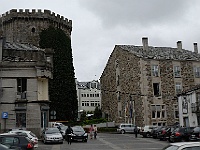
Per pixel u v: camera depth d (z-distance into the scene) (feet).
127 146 85.15
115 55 192.85
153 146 84.74
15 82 113.09
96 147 82.84
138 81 162.30
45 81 119.44
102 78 223.71
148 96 158.61
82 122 196.13
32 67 115.03
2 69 112.78
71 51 199.72
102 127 177.68
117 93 188.75
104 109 216.54
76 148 80.18
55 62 184.14
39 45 189.67
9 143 51.72
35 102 113.50
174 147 31.24
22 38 189.98
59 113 176.35
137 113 161.38
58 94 178.40
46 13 193.57
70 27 208.44
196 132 92.17
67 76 186.80
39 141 103.55
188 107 134.51
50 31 191.42
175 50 183.93
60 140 95.25
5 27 195.72
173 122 160.35
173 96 163.53
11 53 119.34
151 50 177.68
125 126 155.43
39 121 112.68
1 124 109.91
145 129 126.00
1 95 111.14
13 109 111.65
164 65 165.58
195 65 172.45
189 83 168.45
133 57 168.35
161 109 159.84
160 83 162.50
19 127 110.73
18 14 191.21
